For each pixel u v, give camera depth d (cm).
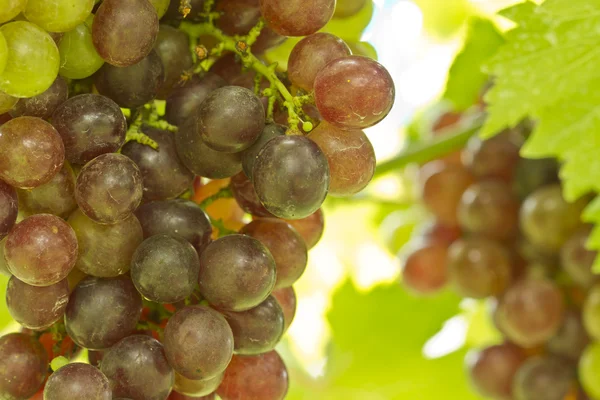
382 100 52
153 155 54
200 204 56
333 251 95
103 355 53
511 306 71
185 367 52
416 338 85
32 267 51
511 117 63
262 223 56
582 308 72
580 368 70
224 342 52
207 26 56
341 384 85
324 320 87
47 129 51
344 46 54
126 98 53
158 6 54
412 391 85
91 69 53
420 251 78
